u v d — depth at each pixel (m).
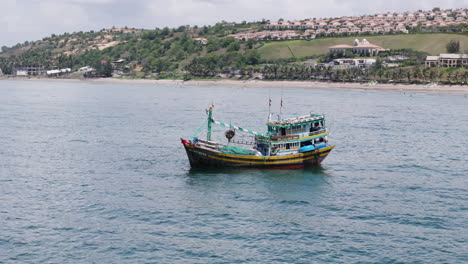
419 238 53.62
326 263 47.97
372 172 82.38
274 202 65.44
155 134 118.12
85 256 49.16
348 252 50.25
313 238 53.53
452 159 92.88
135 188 71.31
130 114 160.38
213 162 82.25
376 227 56.66
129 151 97.31
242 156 82.06
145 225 56.78
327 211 61.97
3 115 156.62
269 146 84.12
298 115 162.50
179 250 50.53
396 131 126.75
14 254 49.44
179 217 59.34
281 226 56.78
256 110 175.75
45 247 51.03
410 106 194.88
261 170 82.88
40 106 188.62
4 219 58.25
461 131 127.94
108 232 54.78
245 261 48.31
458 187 73.00
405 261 48.41
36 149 98.94
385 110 178.88
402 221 58.44
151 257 49.00
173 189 71.00
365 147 104.25
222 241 52.66
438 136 119.44
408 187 72.94
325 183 75.19
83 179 76.06
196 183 74.38
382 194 69.31
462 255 49.72
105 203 64.25
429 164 88.56
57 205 63.44
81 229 55.56
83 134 117.62
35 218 58.75
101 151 97.19
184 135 117.25
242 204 64.50
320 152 85.44
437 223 57.88
